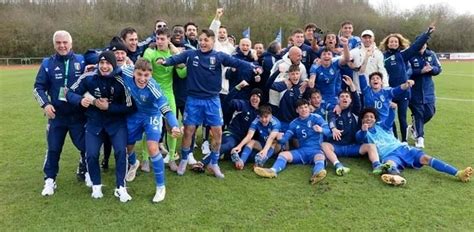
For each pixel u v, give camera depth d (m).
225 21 50.12
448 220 4.14
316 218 4.19
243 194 4.85
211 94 5.40
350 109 6.25
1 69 35.78
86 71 4.74
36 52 47.72
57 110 4.88
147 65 4.58
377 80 6.40
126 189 5.00
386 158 5.73
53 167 4.96
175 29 6.41
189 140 5.54
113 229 3.97
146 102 4.73
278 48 7.12
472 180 5.28
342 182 5.23
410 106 7.36
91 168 4.70
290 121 6.45
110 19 54.78
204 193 4.89
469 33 54.56
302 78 6.57
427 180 5.29
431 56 7.25
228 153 6.23
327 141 6.27
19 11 51.44
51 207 4.49
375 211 4.36
